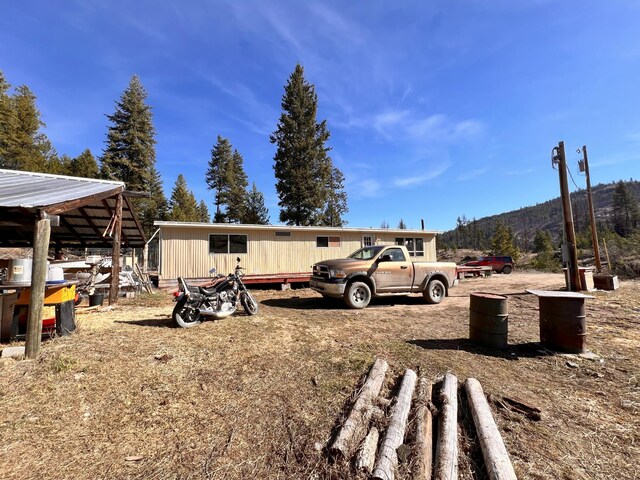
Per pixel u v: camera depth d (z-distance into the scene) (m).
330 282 8.02
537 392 3.43
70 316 5.00
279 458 2.30
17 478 2.03
